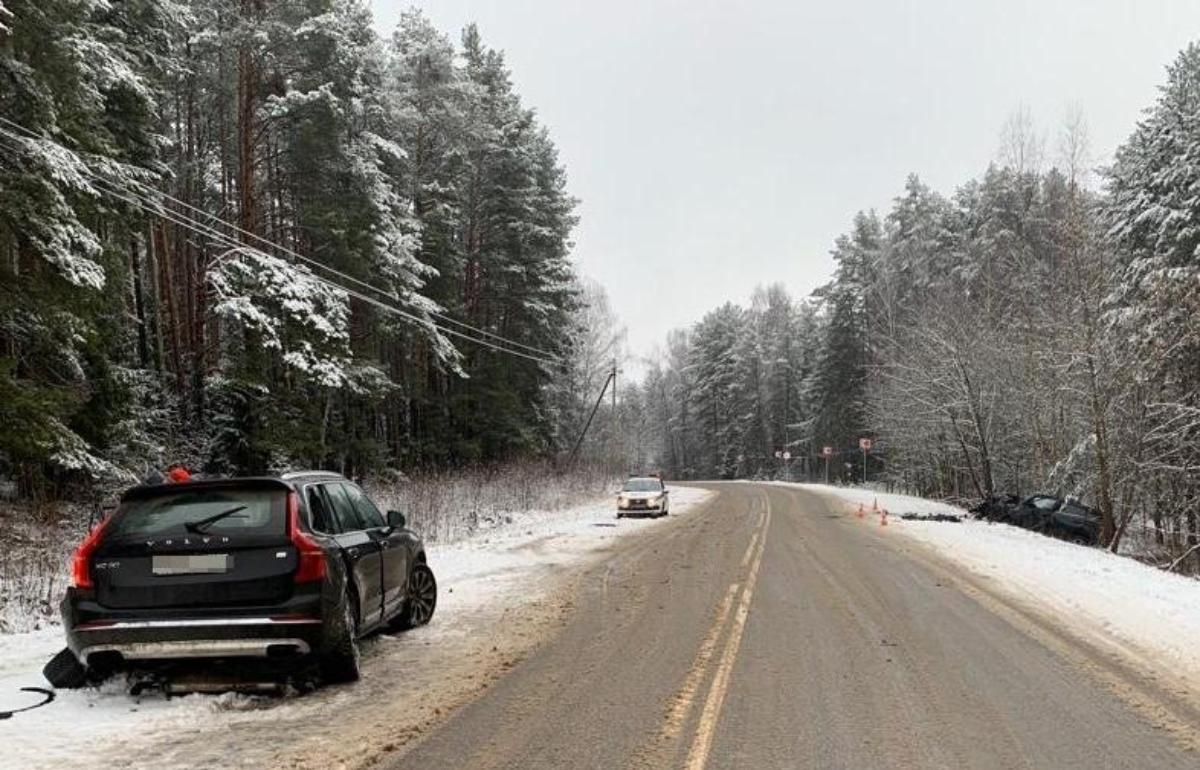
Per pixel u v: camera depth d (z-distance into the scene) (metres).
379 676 8.13
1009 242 48.12
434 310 33.75
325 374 24.39
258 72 28.25
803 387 92.75
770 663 8.62
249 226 27.44
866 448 55.75
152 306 33.50
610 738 6.25
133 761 5.72
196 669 7.71
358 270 30.44
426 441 42.75
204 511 7.45
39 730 6.38
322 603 7.32
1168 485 28.89
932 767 5.66
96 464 17.12
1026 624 10.76
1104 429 25.97
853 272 73.00
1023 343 34.75
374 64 35.31
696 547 20.61
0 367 15.28
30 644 9.62
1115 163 39.78
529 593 13.41
